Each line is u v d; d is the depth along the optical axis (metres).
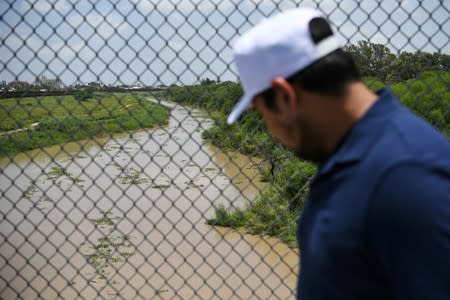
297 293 1.21
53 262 7.82
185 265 7.66
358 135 1.06
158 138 16.94
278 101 1.13
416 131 1.02
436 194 0.93
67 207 10.89
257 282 6.73
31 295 6.61
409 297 0.93
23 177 12.59
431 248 0.91
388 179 0.96
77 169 14.19
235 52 1.17
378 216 0.96
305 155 1.16
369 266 1.00
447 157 0.98
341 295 1.04
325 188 1.09
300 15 1.11
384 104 1.08
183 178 12.95
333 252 1.03
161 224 9.67
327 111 1.09
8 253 7.94
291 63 1.09
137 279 7.29
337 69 1.08
